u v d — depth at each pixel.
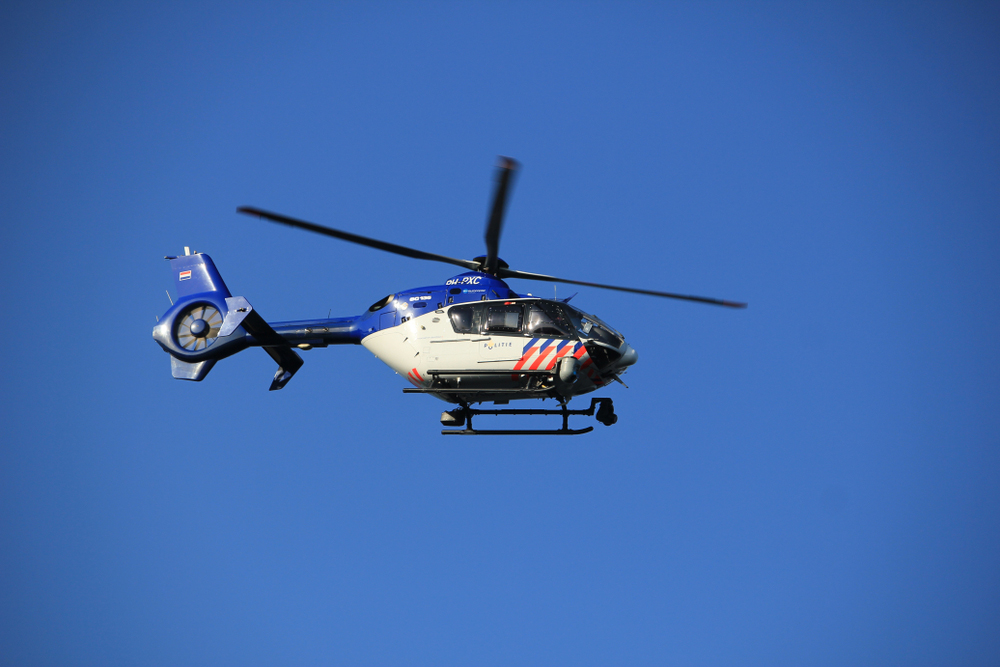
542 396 72.31
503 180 59.25
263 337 80.75
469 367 71.38
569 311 71.75
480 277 74.69
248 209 58.19
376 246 66.88
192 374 84.00
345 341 78.94
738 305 70.19
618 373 73.81
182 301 85.12
